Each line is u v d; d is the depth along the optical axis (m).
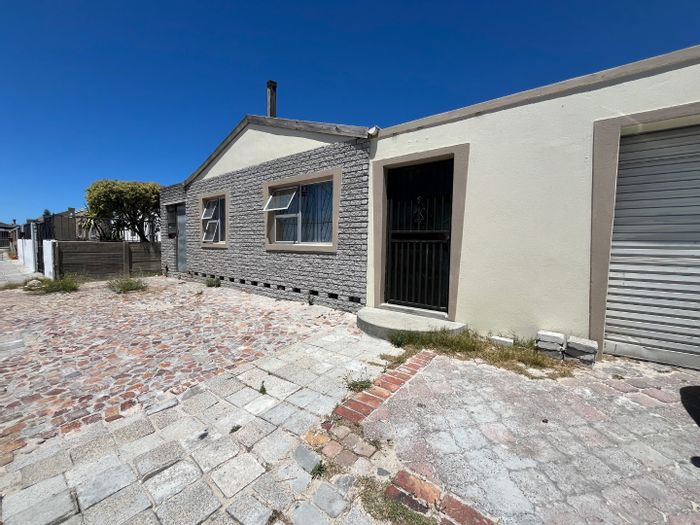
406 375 3.13
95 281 9.80
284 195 6.91
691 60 3.01
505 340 4.00
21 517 1.62
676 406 2.62
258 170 7.35
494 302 4.19
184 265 10.30
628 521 1.57
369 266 5.44
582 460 1.99
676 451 2.08
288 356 3.71
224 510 1.67
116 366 3.48
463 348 3.78
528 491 1.74
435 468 1.91
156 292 7.86
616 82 3.35
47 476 1.90
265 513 1.64
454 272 4.48
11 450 2.13
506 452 2.05
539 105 3.78
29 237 15.86
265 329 4.79
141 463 2.00
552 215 3.76
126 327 4.91
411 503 1.67
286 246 6.75
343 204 5.73
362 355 3.73
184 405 2.67
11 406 2.68
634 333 3.57
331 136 5.88
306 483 1.83
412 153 4.83
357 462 1.98
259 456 2.05
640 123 3.24
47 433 2.31
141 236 16.64
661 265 3.40
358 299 5.66
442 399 2.68
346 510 1.65
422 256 5.03
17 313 5.78
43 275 11.22
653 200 3.42
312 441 2.18
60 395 2.87
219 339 4.35
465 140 4.33
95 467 1.97
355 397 2.72
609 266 3.61
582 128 3.54
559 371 3.25
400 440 2.17
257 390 2.91
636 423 2.38
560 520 1.57
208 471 1.93
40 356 3.77
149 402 2.73
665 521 1.57
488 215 4.18
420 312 4.91
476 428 2.29
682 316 3.33
